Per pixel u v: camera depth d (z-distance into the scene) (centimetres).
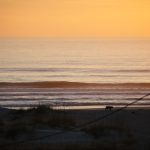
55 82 10444
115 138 3200
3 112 4403
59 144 2880
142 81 11762
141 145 2925
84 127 3519
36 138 3134
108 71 14862
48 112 4362
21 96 8000
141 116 4491
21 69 15250
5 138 3147
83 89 9319
